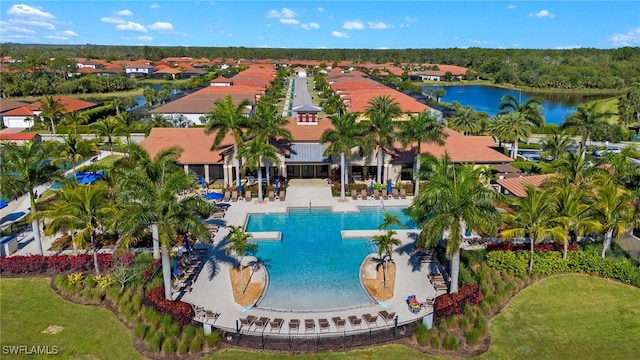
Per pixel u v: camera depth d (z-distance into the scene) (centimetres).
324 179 5919
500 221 2930
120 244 2912
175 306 2805
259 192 5022
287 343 2588
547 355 2547
